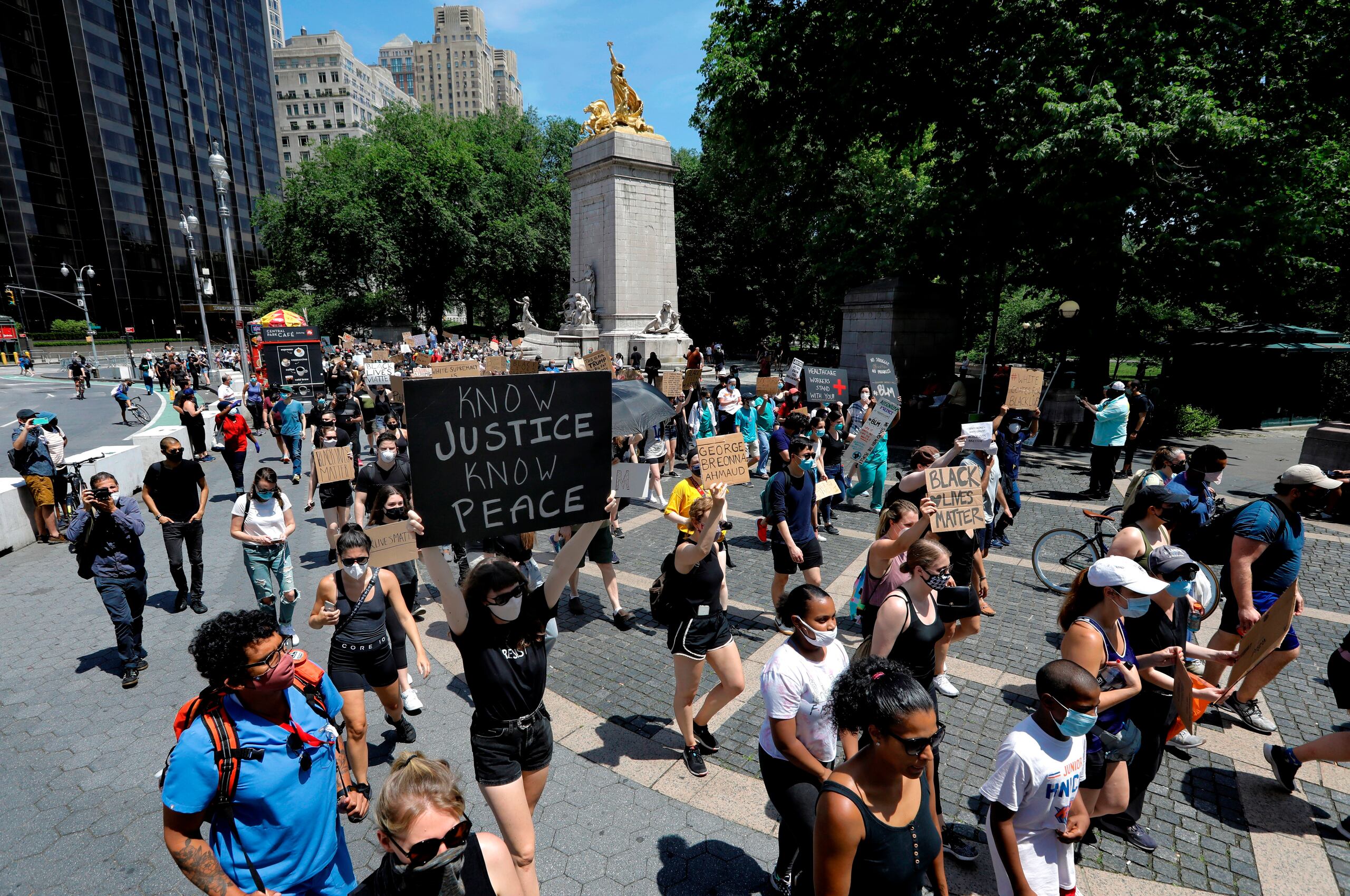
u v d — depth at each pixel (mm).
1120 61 15141
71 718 5480
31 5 65375
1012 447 9227
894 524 4926
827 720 3322
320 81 146750
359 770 4398
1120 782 3668
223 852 2549
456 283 59125
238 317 25656
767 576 8492
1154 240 17594
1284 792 4445
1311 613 7316
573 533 3412
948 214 18016
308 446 18156
